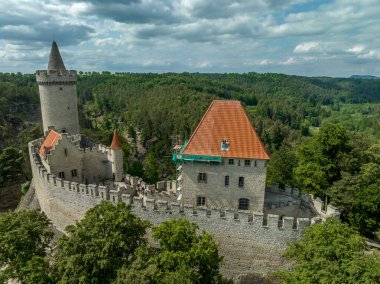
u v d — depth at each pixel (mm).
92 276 27672
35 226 33562
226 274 38062
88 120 156875
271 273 36344
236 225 36438
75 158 53969
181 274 25344
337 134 52500
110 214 30250
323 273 24719
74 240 28969
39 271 29094
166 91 181000
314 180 52000
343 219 49281
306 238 29781
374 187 45906
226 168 41375
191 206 37469
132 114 160375
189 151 41906
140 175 78000
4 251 31734
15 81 195375
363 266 24406
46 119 62500
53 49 61656
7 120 126688
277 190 47906
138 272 25750
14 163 72000
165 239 29656
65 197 44500
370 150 62500
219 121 42562
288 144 127812
